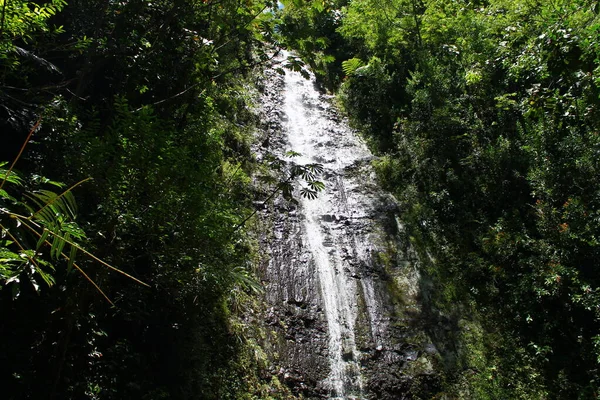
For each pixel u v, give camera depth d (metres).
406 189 10.77
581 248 7.38
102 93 6.74
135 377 4.78
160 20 6.88
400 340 7.71
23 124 4.08
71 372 4.04
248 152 10.34
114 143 3.94
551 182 8.14
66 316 3.64
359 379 7.06
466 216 9.66
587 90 5.27
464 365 7.40
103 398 4.23
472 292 8.52
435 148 10.98
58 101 4.19
